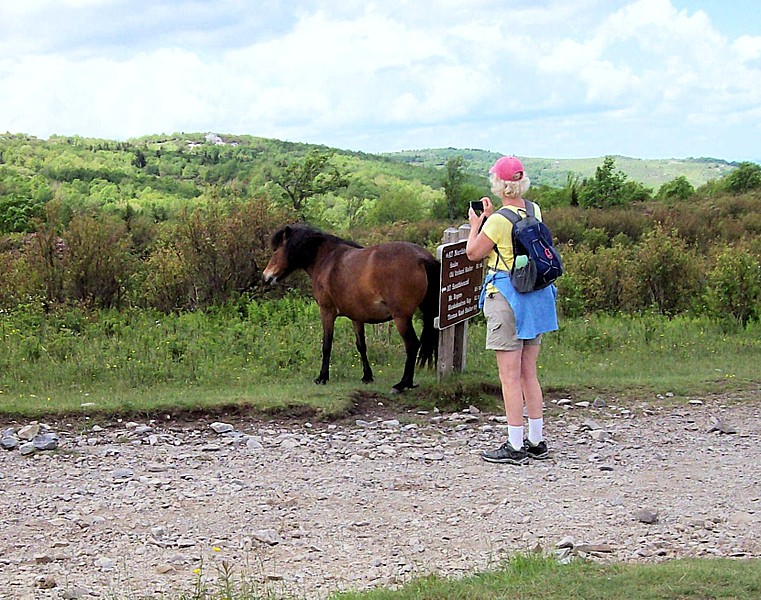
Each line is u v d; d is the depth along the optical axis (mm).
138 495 6930
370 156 142250
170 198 79812
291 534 6102
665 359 12805
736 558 5348
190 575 5312
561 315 16734
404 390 10266
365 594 4715
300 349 12250
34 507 6609
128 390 10430
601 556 5520
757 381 10945
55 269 15992
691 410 9930
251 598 4793
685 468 7781
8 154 104875
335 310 10750
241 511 6594
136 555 5664
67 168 97688
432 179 124688
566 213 35625
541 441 8094
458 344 10727
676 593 4422
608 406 10070
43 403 9367
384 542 5957
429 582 4832
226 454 8172
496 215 7520
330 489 7152
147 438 8625
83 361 11531
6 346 12266
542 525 6273
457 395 10117
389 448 8375
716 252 21203
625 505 6715
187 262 16500
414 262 9953
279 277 10953
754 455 8227
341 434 8930
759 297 15609
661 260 17969
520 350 7789
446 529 6219
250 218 16766
